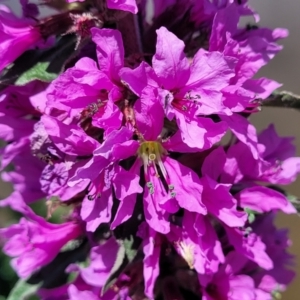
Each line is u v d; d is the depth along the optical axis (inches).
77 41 2.0
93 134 2.0
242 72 2.1
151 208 1.9
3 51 2.0
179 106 1.9
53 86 1.9
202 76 1.8
